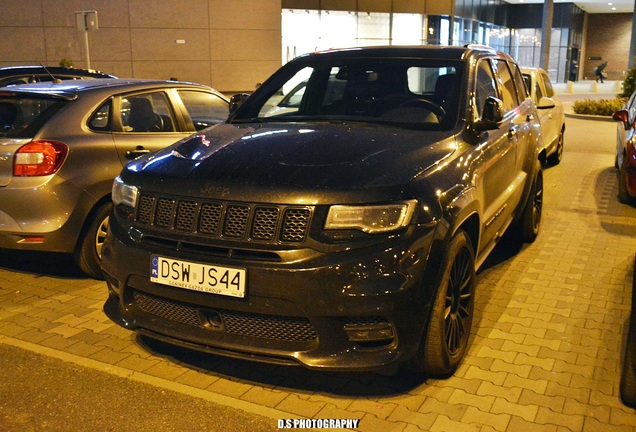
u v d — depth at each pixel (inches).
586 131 679.1
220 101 267.6
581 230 278.7
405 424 130.7
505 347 165.6
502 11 1680.6
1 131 205.3
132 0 948.0
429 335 138.8
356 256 128.0
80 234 208.1
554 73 1857.8
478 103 184.1
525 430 128.3
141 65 968.9
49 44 905.5
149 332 146.8
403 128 171.0
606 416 133.6
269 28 1040.8
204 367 155.9
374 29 1143.6
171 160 152.4
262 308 130.2
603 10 2091.5
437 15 1209.4
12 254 246.5
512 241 253.4
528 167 233.5
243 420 132.6
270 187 133.2
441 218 137.7
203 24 997.8
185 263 135.6
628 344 135.6
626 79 831.1
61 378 150.9
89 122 210.2
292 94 197.0
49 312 191.2
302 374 152.0
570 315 186.7
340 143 152.6
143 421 132.7
